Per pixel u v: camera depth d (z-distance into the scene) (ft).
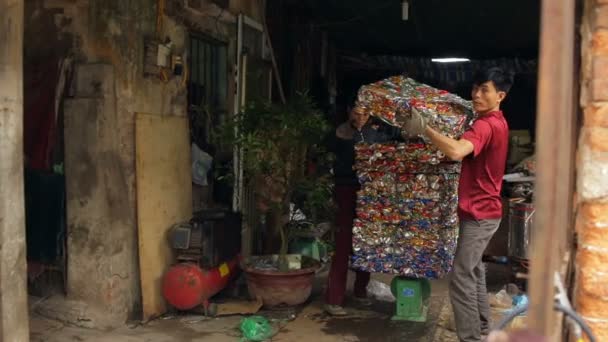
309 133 14.90
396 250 14.17
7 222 9.40
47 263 14.48
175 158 15.62
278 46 23.48
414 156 13.65
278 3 23.35
